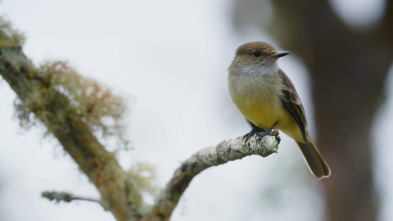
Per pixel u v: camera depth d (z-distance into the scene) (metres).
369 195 11.38
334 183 11.48
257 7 12.71
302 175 11.02
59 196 5.47
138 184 5.66
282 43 12.85
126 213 5.32
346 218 11.23
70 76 5.52
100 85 5.73
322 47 12.30
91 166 5.42
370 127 11.88
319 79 12.34
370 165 11.60
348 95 12.02
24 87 5.43
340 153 11.76
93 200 5.49
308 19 12.35
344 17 12.28
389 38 11.91
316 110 12.31
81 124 5.50
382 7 11.78
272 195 10.55
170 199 5.40
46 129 5.54
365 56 12.05
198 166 5.38
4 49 5.38
